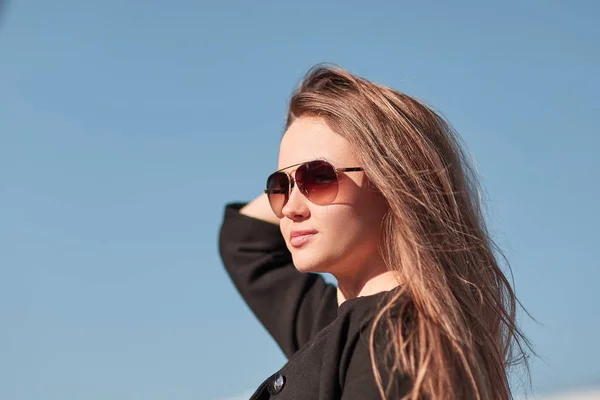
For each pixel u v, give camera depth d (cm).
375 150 249
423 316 228
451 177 265
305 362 244
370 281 254
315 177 248
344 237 248
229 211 362
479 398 221
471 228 264
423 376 217
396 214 244
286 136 264
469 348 229
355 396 221
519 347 268
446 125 277
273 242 352
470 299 245
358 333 232
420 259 237
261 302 345
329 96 261
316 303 337
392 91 265
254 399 251
